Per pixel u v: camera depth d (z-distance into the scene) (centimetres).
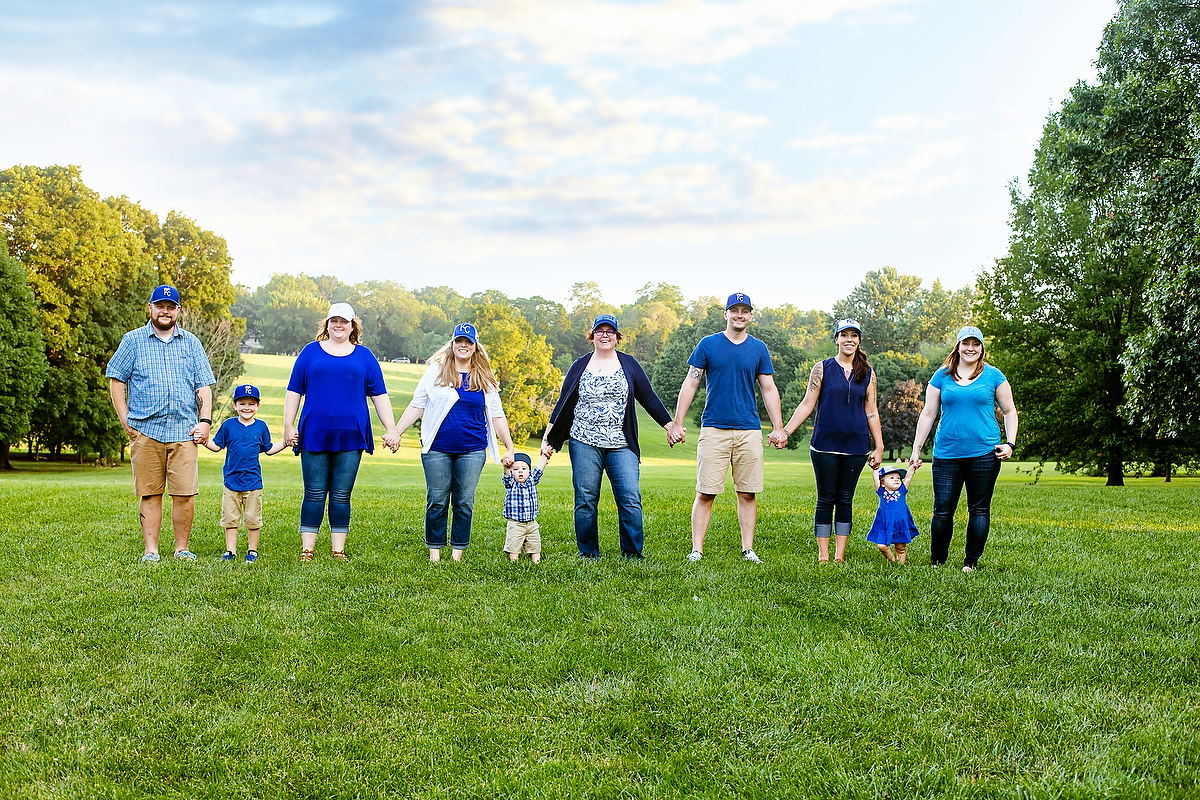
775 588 545
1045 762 296
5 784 274
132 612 464
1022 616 475
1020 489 1578
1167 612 486
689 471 3241
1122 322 2452
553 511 945
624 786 279
